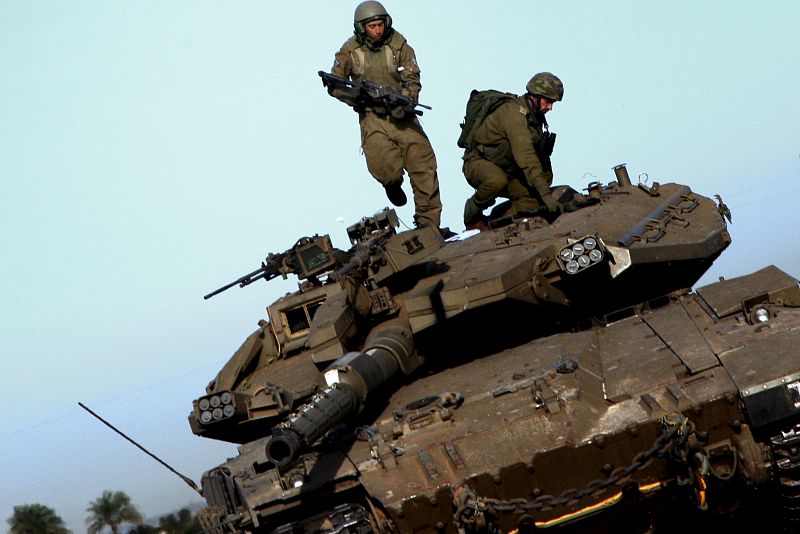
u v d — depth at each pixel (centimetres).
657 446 1308
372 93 2042
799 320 1433
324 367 1700
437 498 1316
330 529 1391
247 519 1412
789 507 1359
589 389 1410
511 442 1348
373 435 1466
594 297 1681
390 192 2150
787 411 1297
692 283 1823
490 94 2069
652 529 1422
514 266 1612
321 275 1834
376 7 2062
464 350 1708
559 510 1349
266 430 1722
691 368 1385
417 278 1769
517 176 2091
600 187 2025
